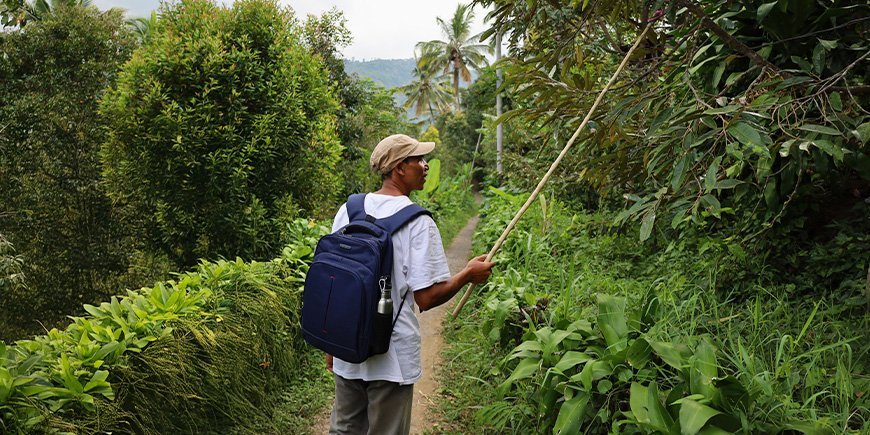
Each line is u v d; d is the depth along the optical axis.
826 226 3.86
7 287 8.85
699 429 2.08
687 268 4.51
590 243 6.37
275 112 7.14
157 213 7.52
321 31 13.16
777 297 3.69
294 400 4.04
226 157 6.81
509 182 12.44
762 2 3.28
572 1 3.46
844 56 3.31
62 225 11.50
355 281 2.04
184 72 7.02
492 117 17.52
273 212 7.35
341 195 12.70
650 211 2.77
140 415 2.82
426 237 2.16
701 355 2.33
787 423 2.18
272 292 4.21
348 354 2.03
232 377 3.51
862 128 2.59
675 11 3.37
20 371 2.53
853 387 2.49
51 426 2.37
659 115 2.94
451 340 5.33
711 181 2.56
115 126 7.32
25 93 11.26
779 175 3.59
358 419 2.34
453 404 3.90
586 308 4.00
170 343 3.15
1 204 11.20
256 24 7.30
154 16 7.91
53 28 11.46
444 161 30.91
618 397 2.71
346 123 12.97
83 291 11.63
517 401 3.41
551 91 3.75
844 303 3.33
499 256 6.49
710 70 3.69
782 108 2.82
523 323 3.79
